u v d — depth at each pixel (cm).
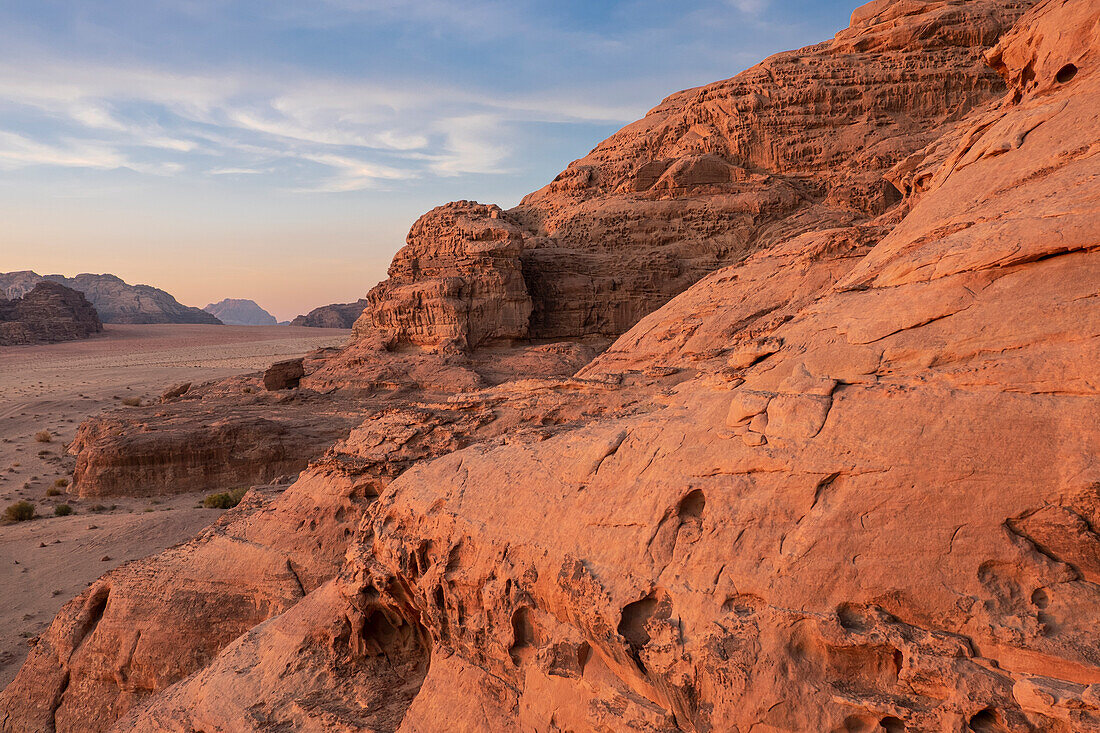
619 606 731
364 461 1388
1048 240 682
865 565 629
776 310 1828
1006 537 594
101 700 1439
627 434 881
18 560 2477
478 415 1378
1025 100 1034
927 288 763
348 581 1099
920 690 590
